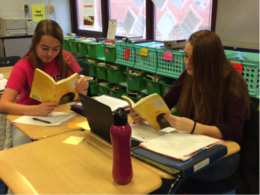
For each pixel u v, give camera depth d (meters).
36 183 0.88
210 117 1.31
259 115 1.29
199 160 0.92
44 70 1.76
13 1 4.13
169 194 0.98
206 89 1.27
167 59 2.45
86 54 3.75
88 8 4.32
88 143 1.18
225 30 2.33
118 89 3.38
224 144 1.14
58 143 1.18
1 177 0.93
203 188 1.26
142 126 1.32
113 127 0.83
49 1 4.42
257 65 1.77
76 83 1.53
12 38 3.94
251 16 2.11
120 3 3.72
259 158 1.26
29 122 1.44
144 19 3.38
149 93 2.86
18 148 1.13
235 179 1.29
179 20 2.94
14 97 1.62
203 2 2.62
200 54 1.23
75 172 0.94
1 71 2.77
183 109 1.45
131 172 0.87
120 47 3.06
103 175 0.92
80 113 1.58
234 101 1.24
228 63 1.31
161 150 1.01
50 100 1.47
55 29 1.61
